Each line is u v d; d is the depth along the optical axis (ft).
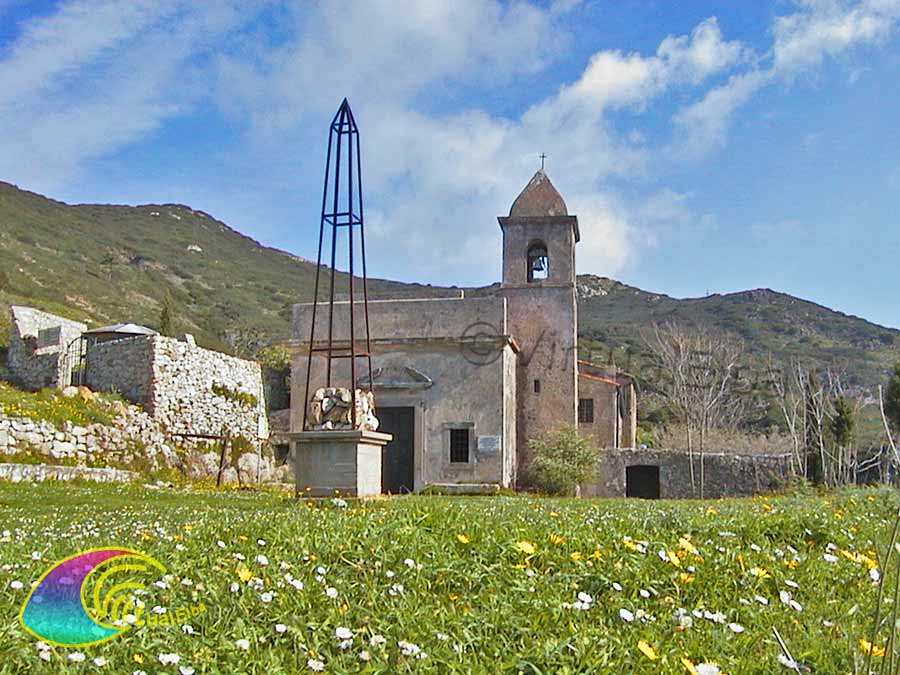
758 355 312.50
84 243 399.24
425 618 16.94
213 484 97.25
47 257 315.17
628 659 14.92
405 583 20.01
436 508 30.09
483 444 104.47
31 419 81.46
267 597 17.74
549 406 113.39
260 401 123.13
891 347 337.72
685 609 18.29
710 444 166.61
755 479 115.96
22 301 184.14
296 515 31.81
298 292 460.14
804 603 19.81
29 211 414.62
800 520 28.89
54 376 110.63
